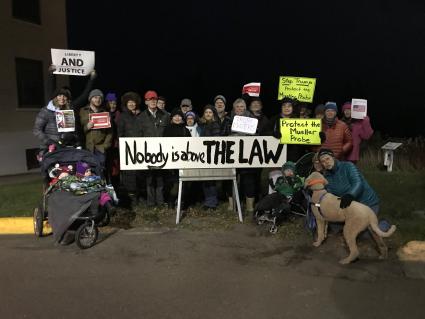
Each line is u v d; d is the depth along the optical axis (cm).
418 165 1148
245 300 446
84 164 633
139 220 696
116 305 438
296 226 649
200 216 716
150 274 510
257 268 523
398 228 615
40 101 1559
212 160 691
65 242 611
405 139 1428
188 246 595
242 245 595
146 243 607
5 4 1396
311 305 435
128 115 764
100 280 496
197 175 689
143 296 457
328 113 689
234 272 512
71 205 571
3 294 463
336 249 574
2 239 640
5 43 1402
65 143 669
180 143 685
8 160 1421
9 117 1423
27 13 1493
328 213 550
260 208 638
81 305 439
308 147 735
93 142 731
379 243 541
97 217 590
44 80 1566
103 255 569
